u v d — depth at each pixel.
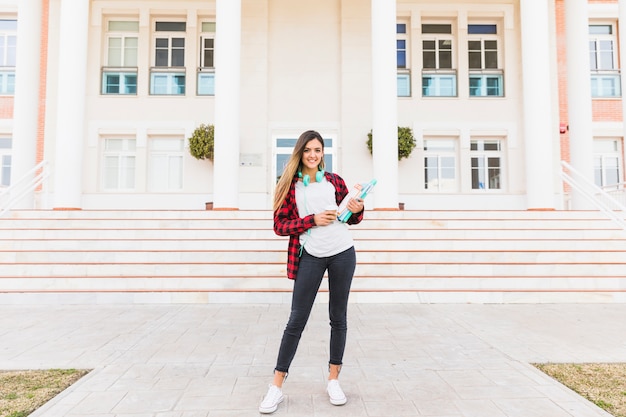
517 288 6.52
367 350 3.88
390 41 8.89
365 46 12.78
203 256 7.09
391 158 8.78
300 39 12.91
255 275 6.74
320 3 12.96
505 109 13.14
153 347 3.99
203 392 2.90
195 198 12.50
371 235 7.80
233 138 8.82
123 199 12.39
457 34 13.27
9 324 4.92
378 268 6.77
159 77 12.99
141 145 12.63
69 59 8.90
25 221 7.89
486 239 7.62
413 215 8.41
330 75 12.88
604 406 2.70
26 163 10.95
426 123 13.05
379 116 8.84
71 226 7.94
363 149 12.60
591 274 6.83
